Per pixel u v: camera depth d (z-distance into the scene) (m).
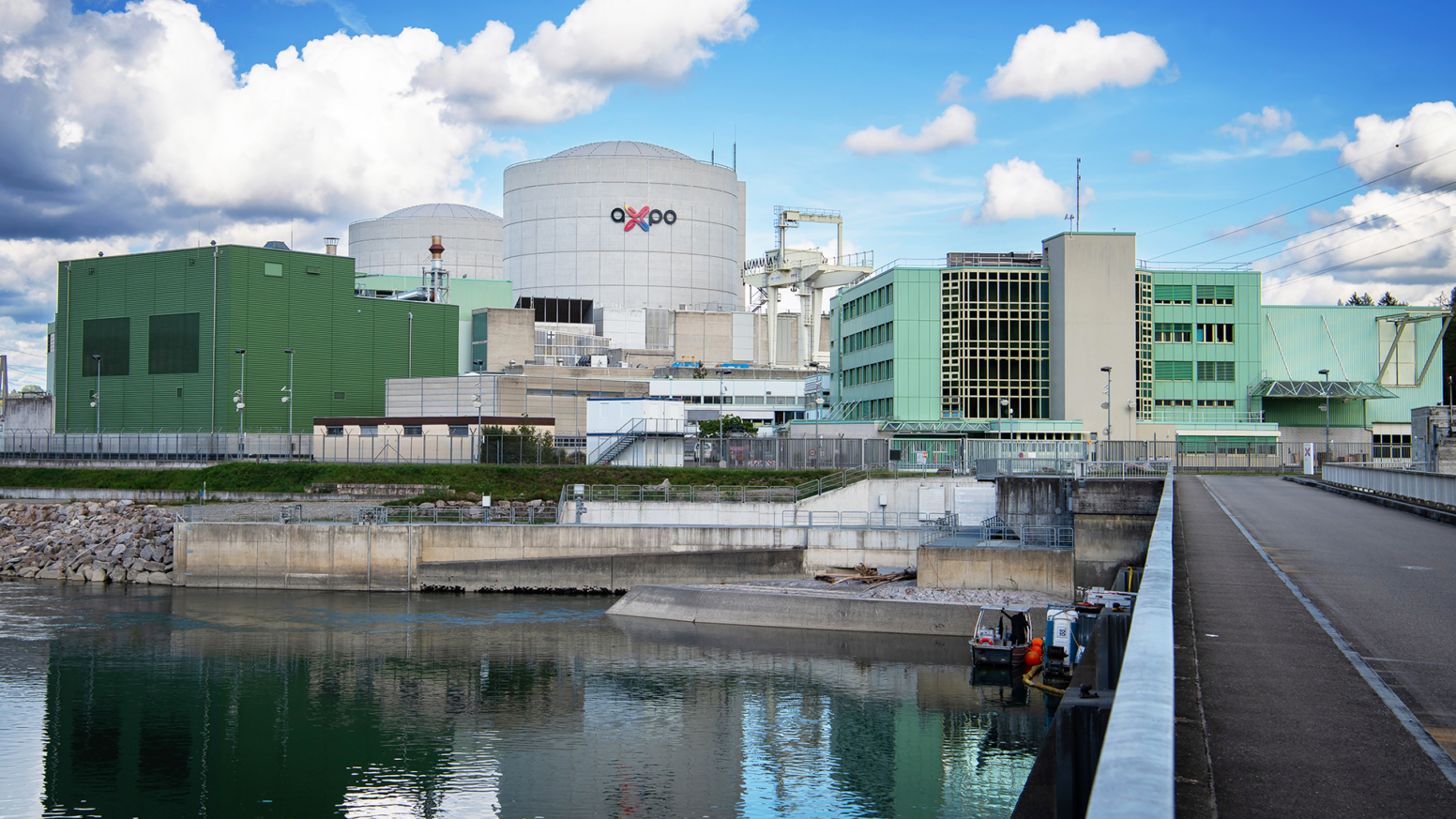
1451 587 20.44
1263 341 124.56
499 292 185.25
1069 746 13.31
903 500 82.25
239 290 129.88
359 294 164.50
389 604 71.50
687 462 99.44
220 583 79.38
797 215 173.12
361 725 44.16
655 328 189.88
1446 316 123.62
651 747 41.06
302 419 135.75
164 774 38.59
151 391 134.38
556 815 34.59
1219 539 30.52
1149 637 8.88
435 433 109.19
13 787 37.44
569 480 96.62
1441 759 9.33
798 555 73.31
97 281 139.88
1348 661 13.48
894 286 115.69
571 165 198.00
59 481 112.44
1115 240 112.94
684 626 63.50
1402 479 48.00
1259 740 9.91
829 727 43.03
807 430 119.56
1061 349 112.88
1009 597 61.94
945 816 34.22
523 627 63.28
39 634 61.25
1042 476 71.06
